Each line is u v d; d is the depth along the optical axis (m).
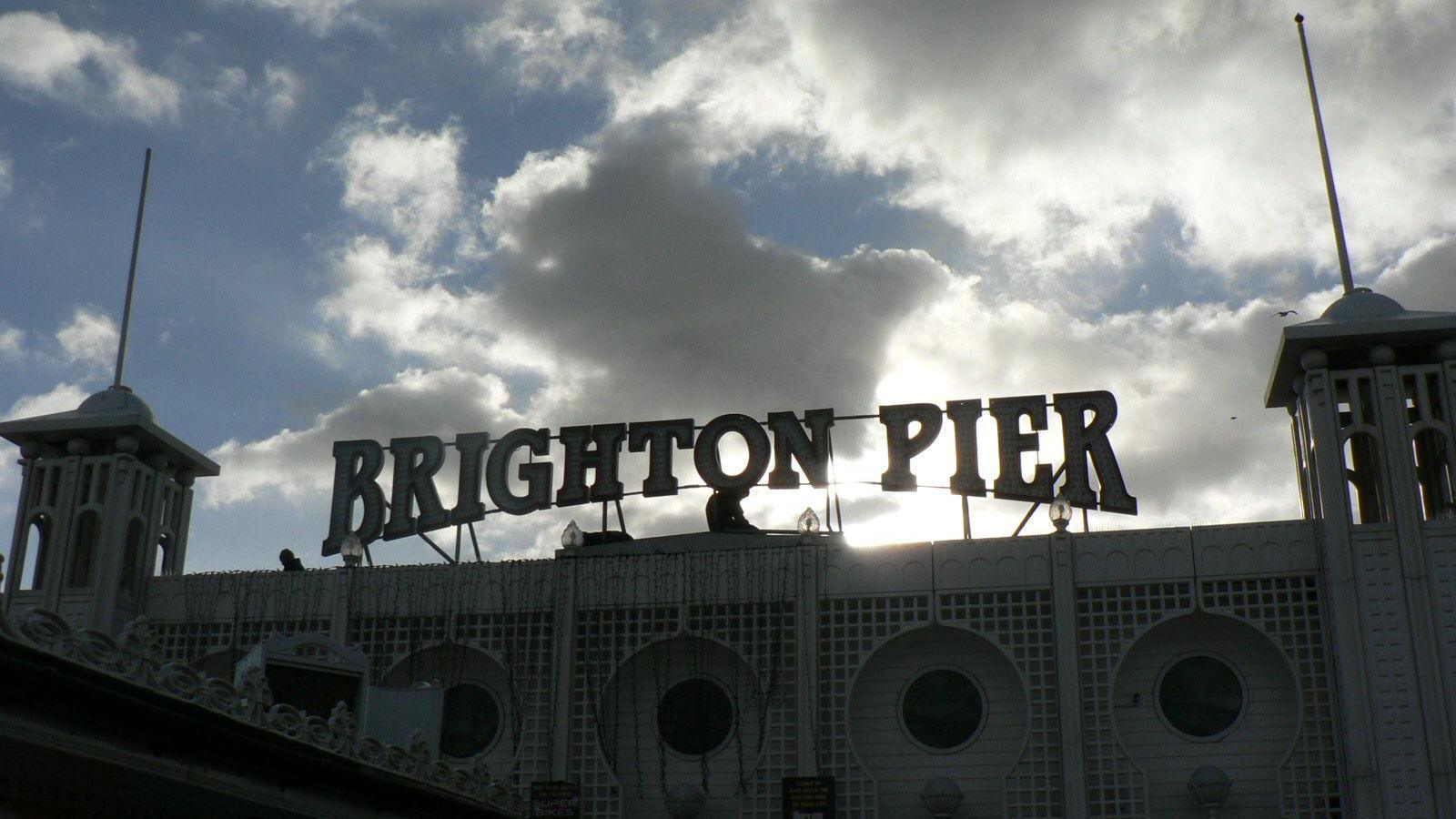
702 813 35.75
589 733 36.31
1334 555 33.38
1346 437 34.06
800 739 35.09
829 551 36.53
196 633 38.66
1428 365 34.38
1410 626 32.41
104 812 23.88
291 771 24.09
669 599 36.84
